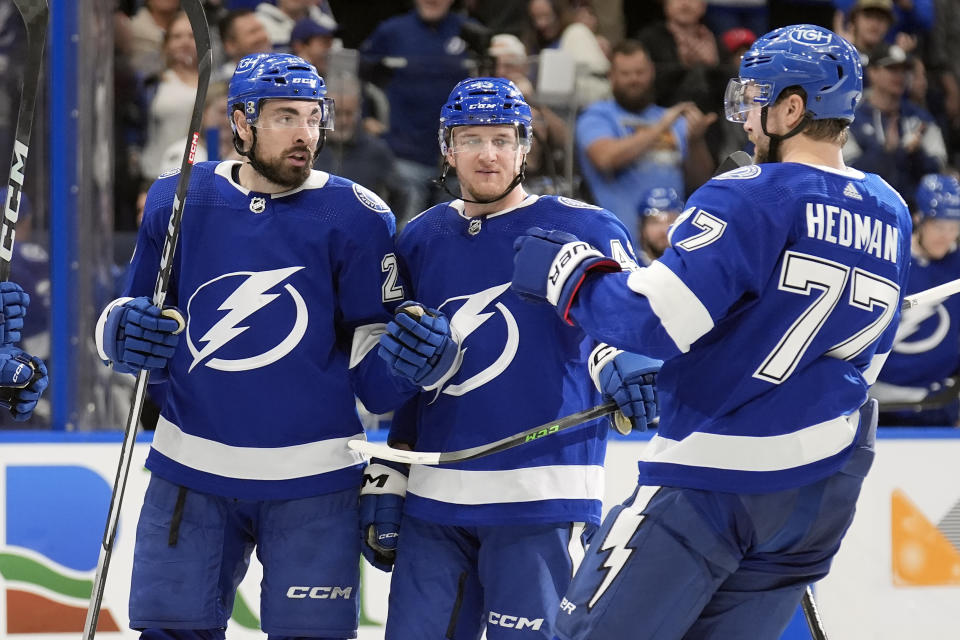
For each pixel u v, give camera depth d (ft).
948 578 34.04
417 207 34.58
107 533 23.63
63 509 31.30
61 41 32.17
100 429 32.48
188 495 23.67
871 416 19.72
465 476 23.24
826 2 41.81
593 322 19.29
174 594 23.47
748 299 18.71
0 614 30.96
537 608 22.86
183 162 22.53
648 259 36.65
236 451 23.50
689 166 37.19
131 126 34.94
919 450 34.09
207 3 37.06
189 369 23.67
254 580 31.83
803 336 18.58
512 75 34.91
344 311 24.20
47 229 32.24
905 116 39.88
